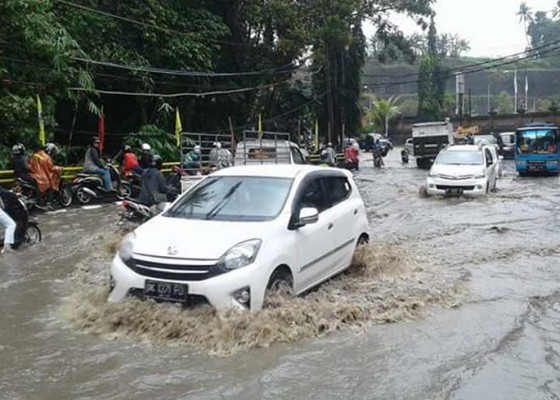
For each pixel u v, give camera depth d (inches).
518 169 1121.4
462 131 2224.4
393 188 859.4
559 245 384.8
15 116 671.8
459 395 164.1
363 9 1472.7
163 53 975.6
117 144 1058.1
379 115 2886.3
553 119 2546.8
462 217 538.3
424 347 200.4
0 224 375.6
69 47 744.3
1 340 208.8
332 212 280.2
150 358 190.2
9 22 659.4
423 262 328.2
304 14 1285.7
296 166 291.1
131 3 960.3
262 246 222.7
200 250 214.8
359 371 180.7
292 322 213.0
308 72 1534.2
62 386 172.1
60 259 345.7
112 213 553.9
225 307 207.3
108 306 223.9
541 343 204.8
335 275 280.8
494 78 4128.9
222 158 820.0
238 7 1225.4
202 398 163.5
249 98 1277.1
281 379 175.0
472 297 259.6
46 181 560.1
